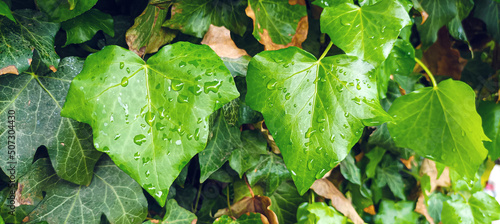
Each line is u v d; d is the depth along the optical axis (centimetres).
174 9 29
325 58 27
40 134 27
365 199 37
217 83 25
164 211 33
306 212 34
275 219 32
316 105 26
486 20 38
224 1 31
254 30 30
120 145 25
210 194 34
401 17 27
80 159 28
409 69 32
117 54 26
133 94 25
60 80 28
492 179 83
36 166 28
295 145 26
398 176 39
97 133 25
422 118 31
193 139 25
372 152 37
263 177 33
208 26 30
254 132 33
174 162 25
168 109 25
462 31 37
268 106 27
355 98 27
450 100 30
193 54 26
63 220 29
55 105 28
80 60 28
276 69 27
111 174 30
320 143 26
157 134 25
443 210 37
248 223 32
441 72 38
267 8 30
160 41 30
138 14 31
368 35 27
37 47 27
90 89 25
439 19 35
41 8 27
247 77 27
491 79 39
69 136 28
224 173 33
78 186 29
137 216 30
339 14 28
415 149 31
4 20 27
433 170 39
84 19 29
